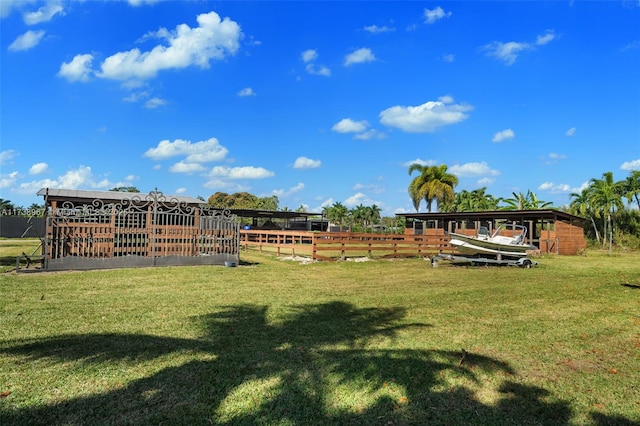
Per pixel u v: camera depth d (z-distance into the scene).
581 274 13.23
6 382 3.73
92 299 7.45
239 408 3.37
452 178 43.59
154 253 12.55
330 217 75.06
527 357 4.79
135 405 3.38
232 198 76.62
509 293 9.15
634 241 33.38
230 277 10.76
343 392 3.71
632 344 5.39
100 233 11.91
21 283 8.98
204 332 5.47
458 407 3.51
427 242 19.59
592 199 33.41
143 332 5.40
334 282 10.52
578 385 4.03
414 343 5.19
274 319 6.30
